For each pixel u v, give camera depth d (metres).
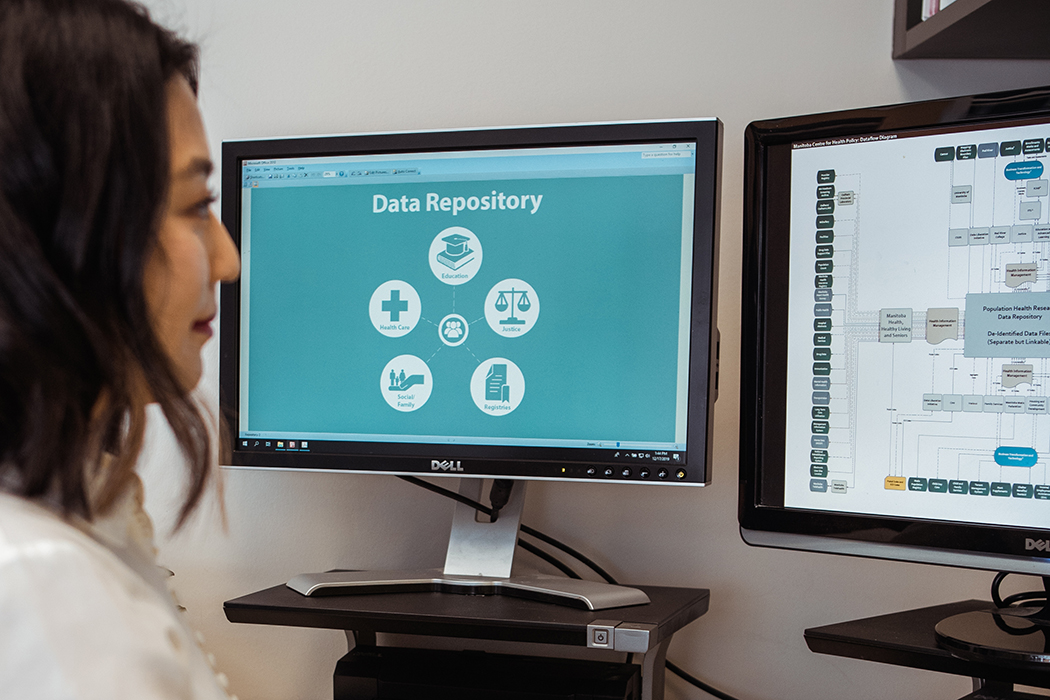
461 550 0.86
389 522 1.00
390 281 0.85
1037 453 0.63
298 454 0.87
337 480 1.01
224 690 0.43
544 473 0.81
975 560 0.65
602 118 0.96
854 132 0.70
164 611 0.35
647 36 0.95
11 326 0.31
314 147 0.86
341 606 0.75
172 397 0.37
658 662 0.78
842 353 0.71
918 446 0.68
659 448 0.79
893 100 0.91
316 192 0.87
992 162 0.65
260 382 0.88
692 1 0.94
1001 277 0.65
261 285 0.88
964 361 0.66
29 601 0.28
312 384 0.87
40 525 0.31
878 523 0.68
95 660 0.28
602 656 0.92
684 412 0.78
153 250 0.36
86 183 0.33
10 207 0.31
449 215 0.84
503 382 0.82
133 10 0.38
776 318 0.73
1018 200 0.64
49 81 0.33
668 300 0.79
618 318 0.80
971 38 0.84
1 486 0.33
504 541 0.86
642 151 0.80
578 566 0.96
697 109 0.94
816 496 0.71
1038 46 0.86
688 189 0.79
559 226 0.82
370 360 0.86
